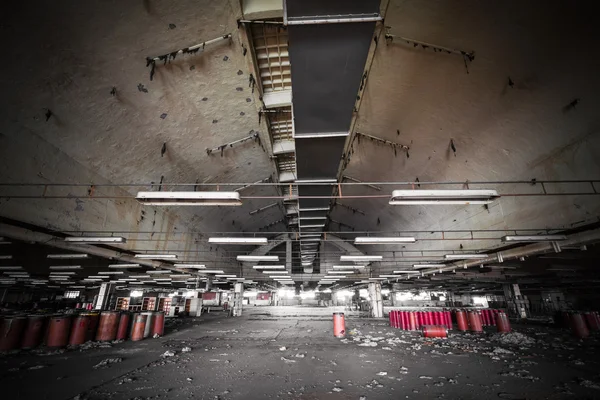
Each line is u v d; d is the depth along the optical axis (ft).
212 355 25.25
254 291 151.12
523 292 97.30
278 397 14.47
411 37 20.08
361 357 24.18
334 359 23.44
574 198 21.66
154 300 73.36
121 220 30.63
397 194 16.08
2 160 18.39
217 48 21.25
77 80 19.33
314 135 16.39
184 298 80.59
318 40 9.81
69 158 23.24
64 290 118.62
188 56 21.26
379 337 36.81
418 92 24.77
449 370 19.62
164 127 26.43
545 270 51.98
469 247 36.50
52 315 31.07
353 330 44.14
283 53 22.91
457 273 57.82
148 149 27.48
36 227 21.54
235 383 16.78
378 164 37.29
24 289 109.50
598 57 16.61
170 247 41.01
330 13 8.75
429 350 27.25
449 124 26.68
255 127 31.17
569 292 88.07
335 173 22.25
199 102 25.55
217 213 49.80
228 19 19.35
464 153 28.45
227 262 71.41
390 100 26.40
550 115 20.97
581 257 37.47
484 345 30.04
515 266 46.52
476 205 33.91
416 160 33.09
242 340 34.71
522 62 19.13
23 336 27.81
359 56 10.57
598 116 18.80
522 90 20.70
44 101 19.17
